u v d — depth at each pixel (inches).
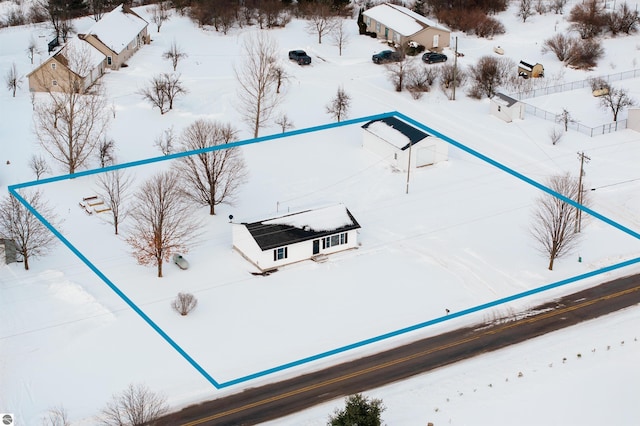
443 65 4589.1
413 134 3597.4
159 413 2226.9
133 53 4810.5
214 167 3233.3
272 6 5290.4
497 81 4389.8
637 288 2787.9
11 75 4320.9
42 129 3772.1
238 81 4456.2
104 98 4148.6
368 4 5639.8
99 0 5561.0
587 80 4448.8
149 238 2883.9
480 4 5482.3
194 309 2664.9
